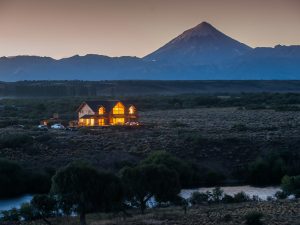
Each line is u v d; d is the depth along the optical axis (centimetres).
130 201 7838
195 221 6606
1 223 6938
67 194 6612
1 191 9262
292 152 11938
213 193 8769
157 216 6981
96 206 6725
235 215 6919
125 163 10931
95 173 6694
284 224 6309
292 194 8794
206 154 11988
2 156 11225
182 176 10112
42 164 10738
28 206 7256
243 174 10894
